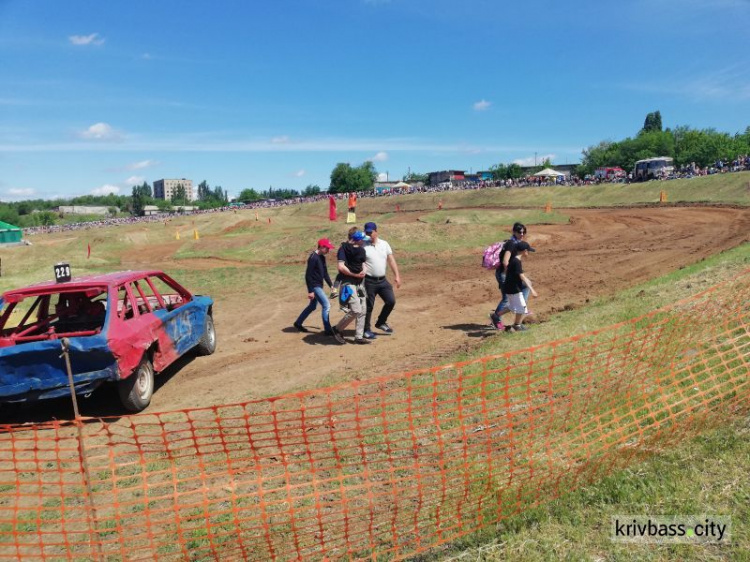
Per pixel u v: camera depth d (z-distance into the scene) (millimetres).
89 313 6996
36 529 3713
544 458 3738
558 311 9734
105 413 6023
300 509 3496
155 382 7191
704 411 3943
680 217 31547
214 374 7438
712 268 8930
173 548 3287
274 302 13359
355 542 3137
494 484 3494
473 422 4508
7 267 28938
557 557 2838
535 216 34719
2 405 6031
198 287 15633
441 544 3053
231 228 54906
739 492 3123
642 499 3217
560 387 4875
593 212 40531
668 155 87750
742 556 2674
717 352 4617
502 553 2910
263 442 4699
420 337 8820
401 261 20328
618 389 4562
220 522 3506
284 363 7797
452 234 24766
